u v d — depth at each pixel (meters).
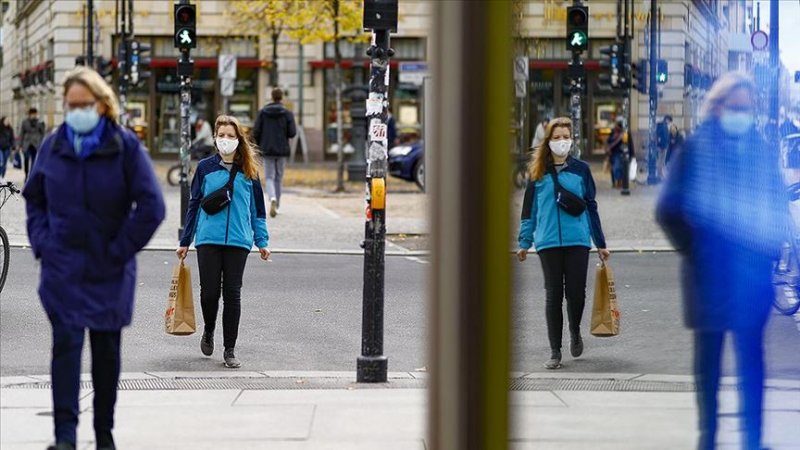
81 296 10.05
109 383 10.41
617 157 8.51
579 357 7.38
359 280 25.02
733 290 7.16
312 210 41.09
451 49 5.04
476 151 5.04
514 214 5.09
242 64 82.00
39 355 16.50
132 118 82.69
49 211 10.13
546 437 6.73
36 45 97.75
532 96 6.30
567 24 6.63
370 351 14.98
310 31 57.31
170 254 28.97
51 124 85.12
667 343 7.24
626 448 7.00
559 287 8.45
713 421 7.20
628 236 7.46
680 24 6.71
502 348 5.14
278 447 11.17
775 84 6.82
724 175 6.90
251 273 25.83
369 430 11.94
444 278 5.12
